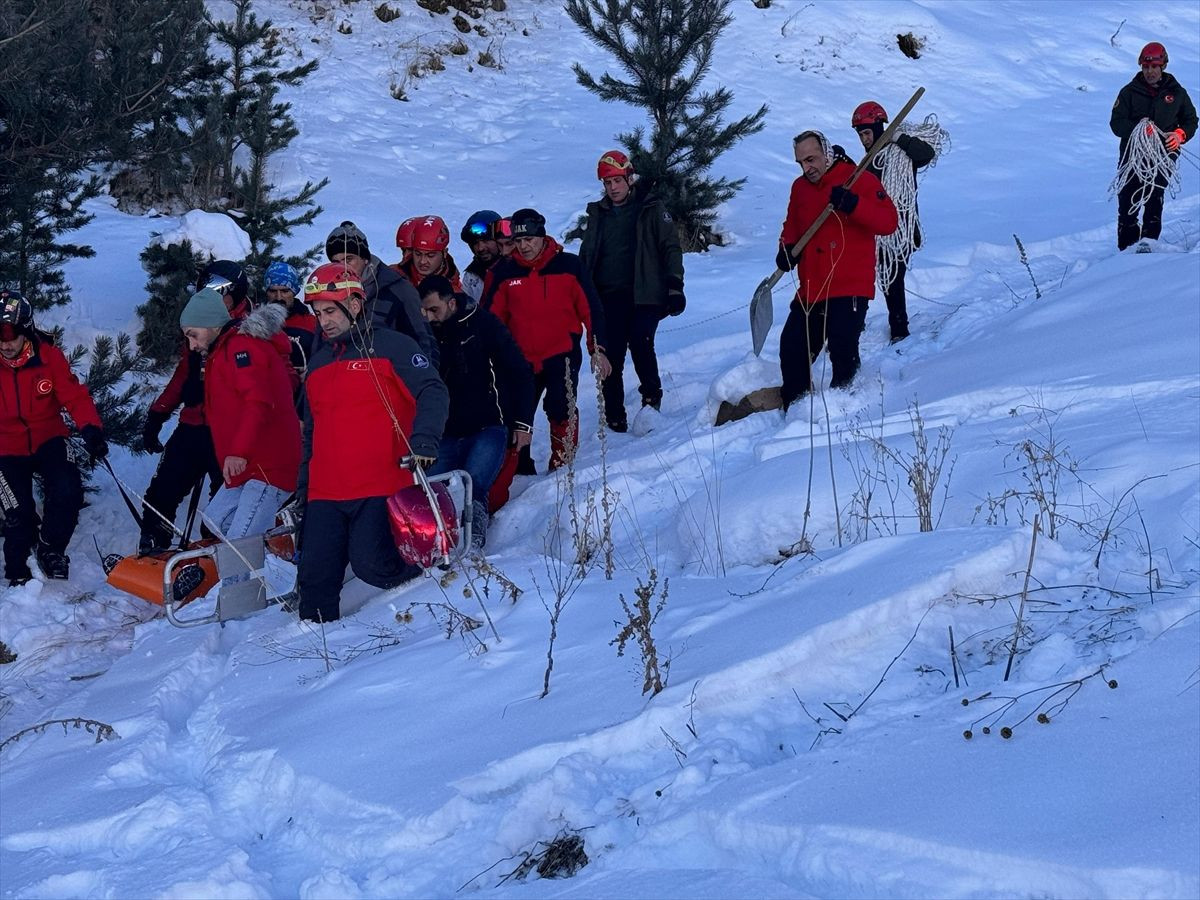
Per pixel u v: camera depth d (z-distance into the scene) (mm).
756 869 2863
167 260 9711
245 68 12891
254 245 10516
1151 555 3949
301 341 6828
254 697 4633
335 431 5246
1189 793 2662
